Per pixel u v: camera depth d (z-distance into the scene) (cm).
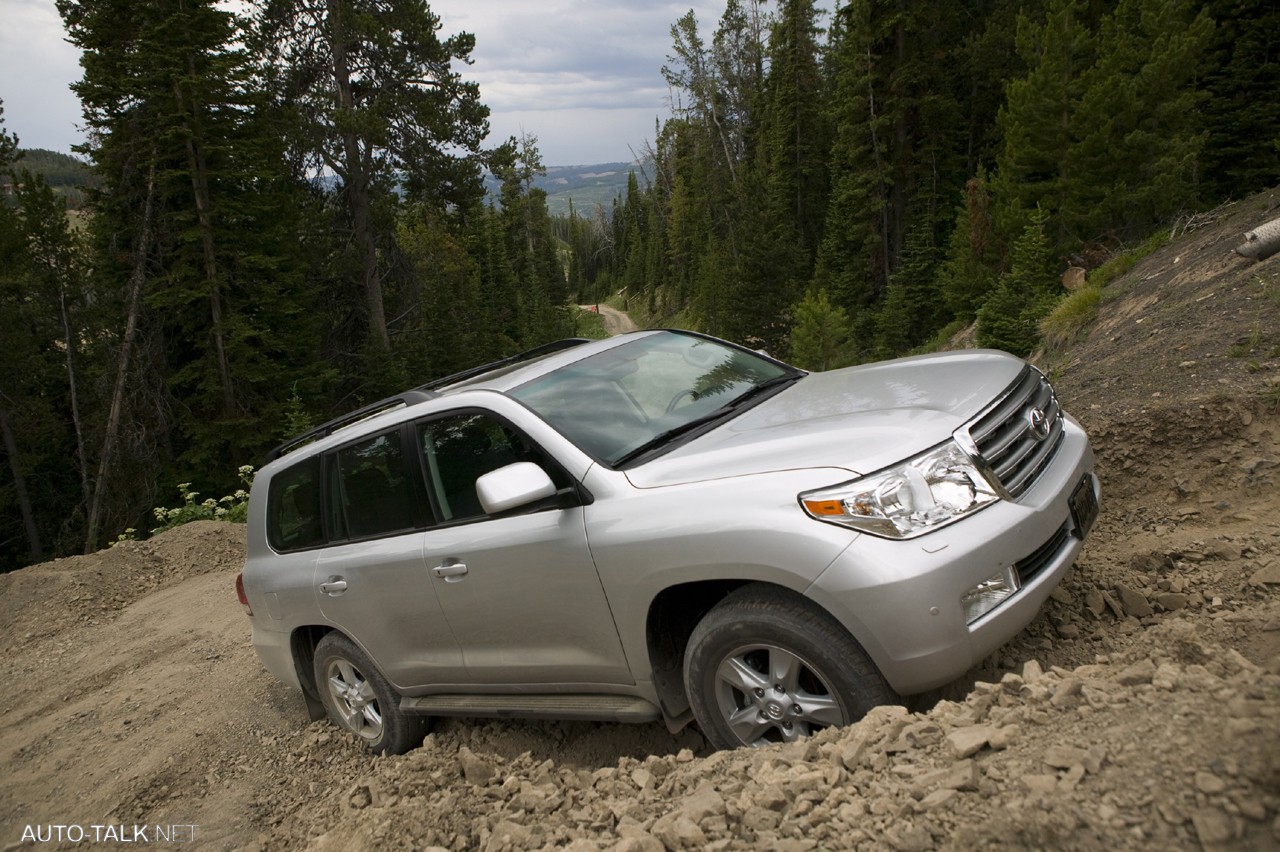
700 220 8769
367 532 449
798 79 6288
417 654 435
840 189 4853
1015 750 242
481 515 393
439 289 4738
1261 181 2272
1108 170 2141
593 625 356
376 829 336
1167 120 2108
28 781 554
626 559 333
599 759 406
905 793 241
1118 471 525
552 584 361
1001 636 290
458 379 493
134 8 2777
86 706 673
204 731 564
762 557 297
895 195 4706
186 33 2766
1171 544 433
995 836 208
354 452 455
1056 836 199
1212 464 484
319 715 537
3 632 927
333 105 3559
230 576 991
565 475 362
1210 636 305
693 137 9006
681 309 9706
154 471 2931
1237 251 868
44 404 3538
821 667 297
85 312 3622
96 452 3167
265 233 3047
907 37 4472
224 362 2947
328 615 471
